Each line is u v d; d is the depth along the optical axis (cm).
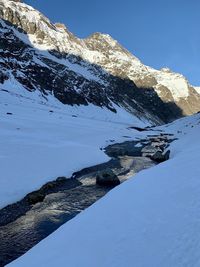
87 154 4244
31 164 3294
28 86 15812
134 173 3725
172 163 2216
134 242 1100
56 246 1320
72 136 6072
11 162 3206
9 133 4803
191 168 1812
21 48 19788
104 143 6122
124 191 1805
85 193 2823
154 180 1830
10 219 2173
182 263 859
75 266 1079
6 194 2509
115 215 1426
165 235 1061
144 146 6231
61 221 2166
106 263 1027
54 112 11031
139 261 959
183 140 6003
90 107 18938
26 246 1791
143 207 1400
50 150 4006
